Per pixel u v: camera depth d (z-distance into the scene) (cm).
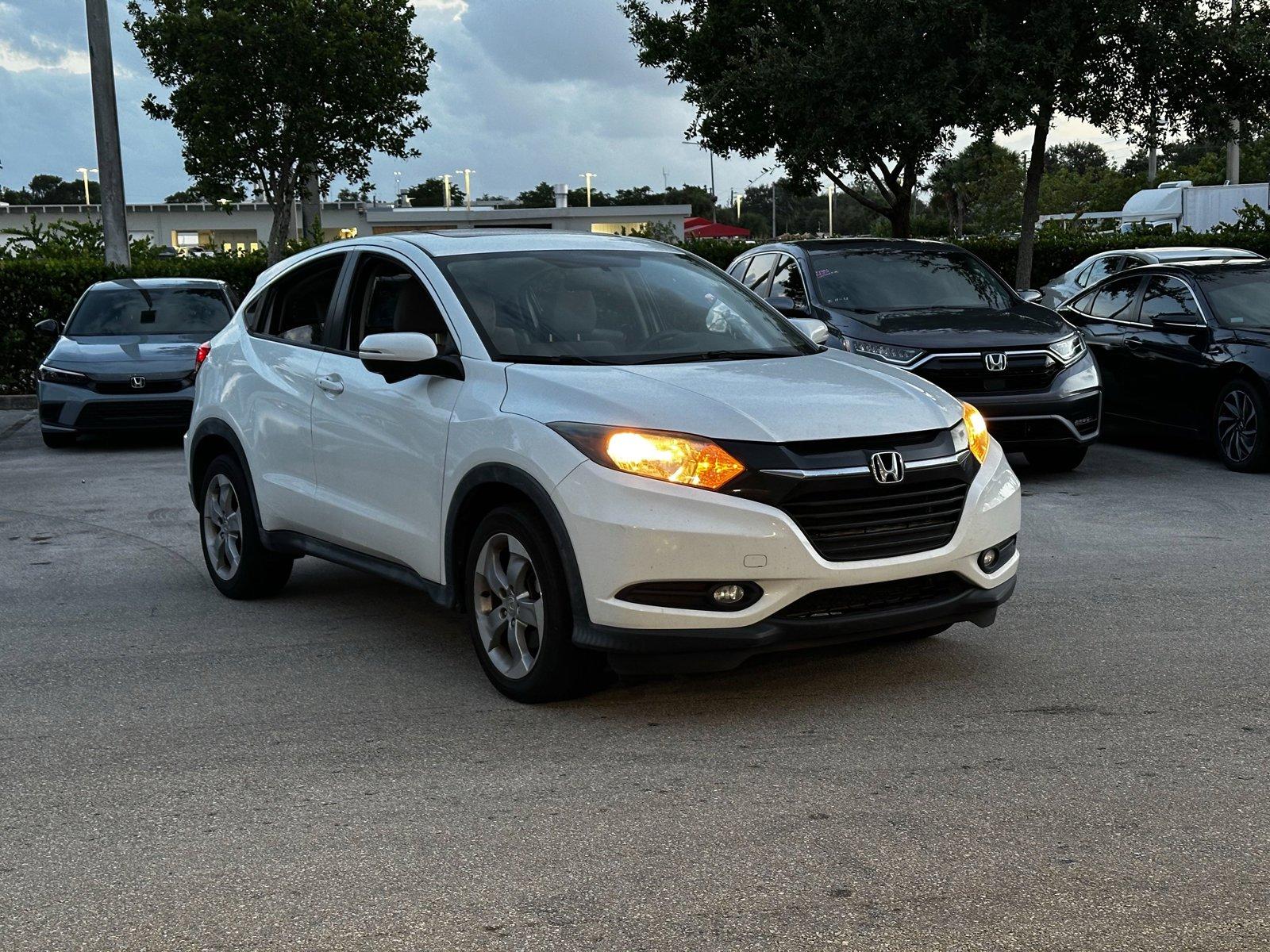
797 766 407
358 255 589
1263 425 974
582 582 437
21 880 342
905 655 527
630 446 431
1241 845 340
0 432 1472
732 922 307
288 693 501
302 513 589
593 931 305
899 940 296
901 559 443
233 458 650
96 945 305
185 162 2352
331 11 2245
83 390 1245
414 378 520
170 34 2248
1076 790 381
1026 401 922
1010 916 305
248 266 1945
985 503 467
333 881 336
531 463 448
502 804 385
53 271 1734
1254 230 2211
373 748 436
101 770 423
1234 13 1543
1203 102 1550
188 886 335
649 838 357
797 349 550
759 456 429
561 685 463
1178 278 1109
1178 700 462
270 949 302
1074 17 1516
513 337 506
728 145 2084
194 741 449
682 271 588
